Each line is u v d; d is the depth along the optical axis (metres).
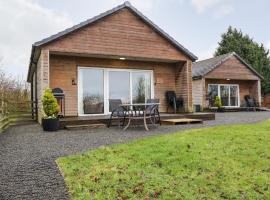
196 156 4.96
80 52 10.70
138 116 9.23
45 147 6.14
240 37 32.31
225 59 20.77
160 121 10.30
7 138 7.57
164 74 13.55
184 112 13.02
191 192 3.61
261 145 5.66
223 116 14.64
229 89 22.11
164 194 3.54
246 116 14.52
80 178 4.07
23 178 4.07
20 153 5.57
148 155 5.11
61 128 9.38
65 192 3.58
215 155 5.03
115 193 3.57
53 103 9.12
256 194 3.56
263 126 8.42
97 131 8.70
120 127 9.73
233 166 4.49
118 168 4.47
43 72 10.05
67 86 11.59
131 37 11.62
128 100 12.73
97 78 12.18
